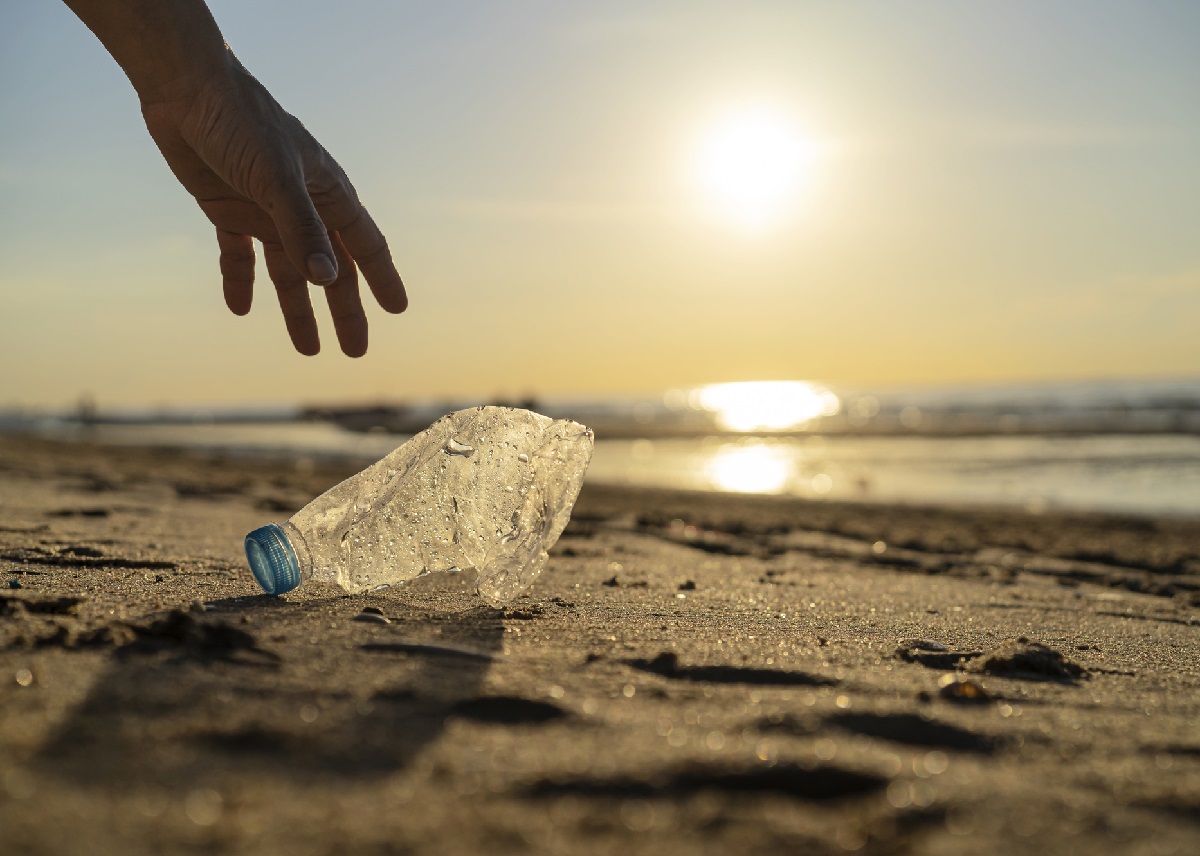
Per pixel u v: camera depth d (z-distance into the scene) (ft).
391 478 1.76
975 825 0.79
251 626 1.37
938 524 5.67
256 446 16.16
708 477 10.77
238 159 1.35
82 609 1.43
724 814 0.79
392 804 0.77
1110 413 23.47
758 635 1.60
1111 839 0.78
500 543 1.70
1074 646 1.74
